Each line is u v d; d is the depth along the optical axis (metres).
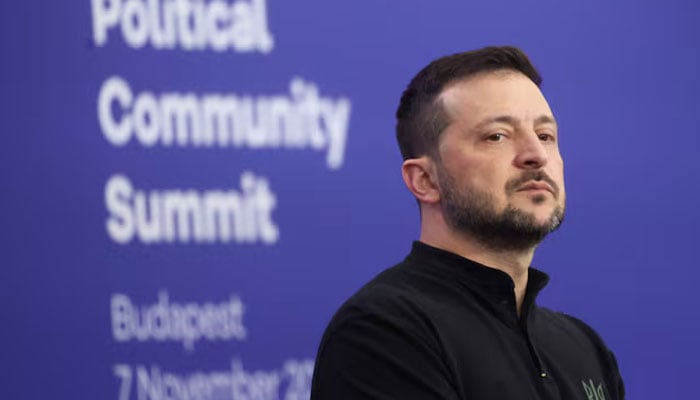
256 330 8.27
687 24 9.02
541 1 8.85
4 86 8.06
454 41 8.73
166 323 8.14
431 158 4.24
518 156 4.09
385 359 3.81
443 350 3.86
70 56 8.17
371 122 8.57
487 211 4.07
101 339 8.05
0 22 8.09
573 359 4.33
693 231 8.91
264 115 8.39
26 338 7.95
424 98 4.29
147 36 8.28
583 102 8.84
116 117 8.20
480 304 4.09
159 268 8.16
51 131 8.10
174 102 8.27
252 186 8.33
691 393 8.80
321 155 8.46
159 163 8.22
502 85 4.18
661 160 8.91
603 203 8.80
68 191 8.09
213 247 8.24
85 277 8.05
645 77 8.94
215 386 8.17
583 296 8.72
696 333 8.84
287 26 8.48
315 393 4.00
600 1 8.91
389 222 8.54
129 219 8.15
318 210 8.43
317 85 8.49
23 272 7.98
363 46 8.59
